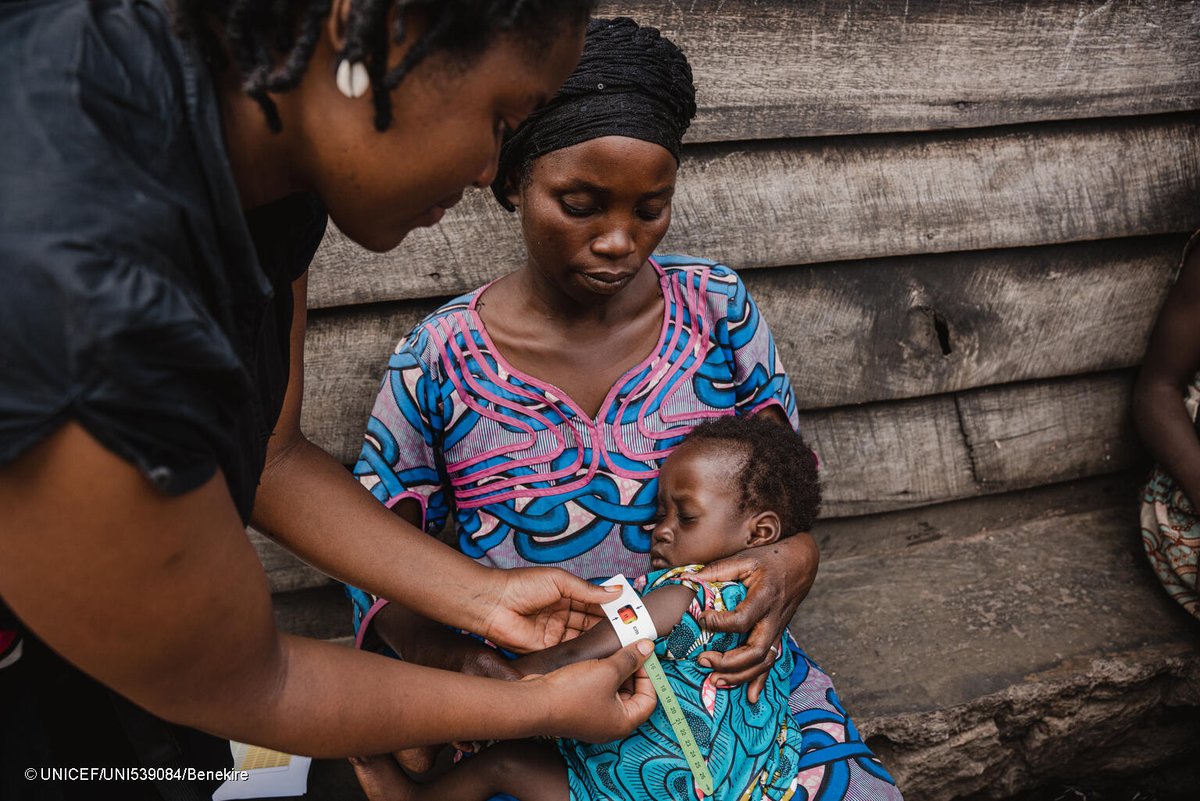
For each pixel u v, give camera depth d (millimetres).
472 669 1323
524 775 1352
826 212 1941
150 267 625
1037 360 2184
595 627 1325
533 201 1306
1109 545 2260
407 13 668
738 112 1817
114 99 647
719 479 1516
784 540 1521
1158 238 2168
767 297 1988
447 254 1794
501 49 724
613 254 1306
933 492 2227
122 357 602
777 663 1518
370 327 1825
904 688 1905
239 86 729
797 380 2059
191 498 676
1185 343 2027
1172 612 2082
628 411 1526
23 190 591
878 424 2156
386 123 719
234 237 733
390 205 799
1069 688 1921
